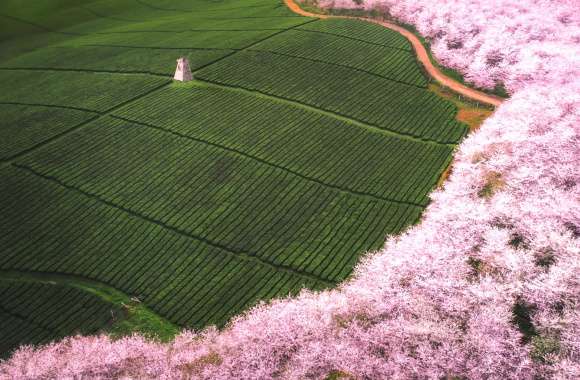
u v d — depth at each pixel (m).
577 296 37.47
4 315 43.56
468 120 68.50
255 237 49.47
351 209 52.53
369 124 66.94
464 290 38.91
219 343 38.25
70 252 49.19
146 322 42.25
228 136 64.44
